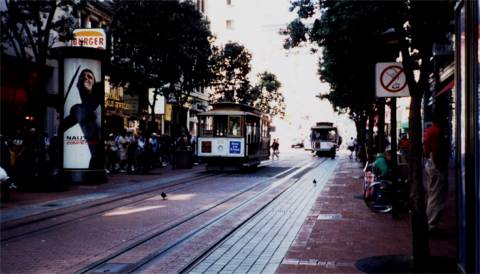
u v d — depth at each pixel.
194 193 17.97
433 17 7.52
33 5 17.69
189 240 9.74
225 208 14.12
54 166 21.94
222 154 29.05
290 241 9.49
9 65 24.72
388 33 10.78
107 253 8.72
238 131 29.08
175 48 28.44
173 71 29.64
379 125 17.53
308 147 84.06
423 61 7.61
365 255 8.22
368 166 15.03
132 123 40.19
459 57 7.06
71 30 20.62
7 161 18.34
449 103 17.28
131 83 29.25
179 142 33.78
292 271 7.26
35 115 19.16
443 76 19.09
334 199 15.90
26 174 18.86
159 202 15.45
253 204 14.94
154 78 28.70
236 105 29.62
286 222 11.66
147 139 27.92
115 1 27.91
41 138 19.17
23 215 12.83
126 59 30.52
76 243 9.54
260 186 20.72
